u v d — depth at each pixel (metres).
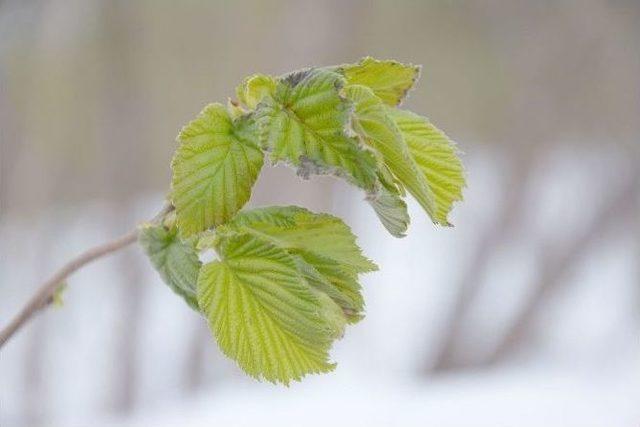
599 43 3.68
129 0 3.63
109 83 3.67
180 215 0.64
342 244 0.65
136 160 3.71
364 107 0.64
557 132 3.75
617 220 3.50
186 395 3.01
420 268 3.58
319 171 0.64
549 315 3.33
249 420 2.31
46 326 3.11
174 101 3.68
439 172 0.66
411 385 2.53
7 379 3.04
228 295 0.65
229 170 0.64
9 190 3.62
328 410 2.30
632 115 3.66
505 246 3.54
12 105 3.59
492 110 3.85
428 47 3.79
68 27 3.60
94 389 3.07
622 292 3.34
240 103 0.65
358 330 3.23
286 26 3.35
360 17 3.42
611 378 2.39
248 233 0.65
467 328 3.34
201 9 3.59
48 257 3.60
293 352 0.65
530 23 3.76
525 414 2.15
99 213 3.68
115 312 3.20
